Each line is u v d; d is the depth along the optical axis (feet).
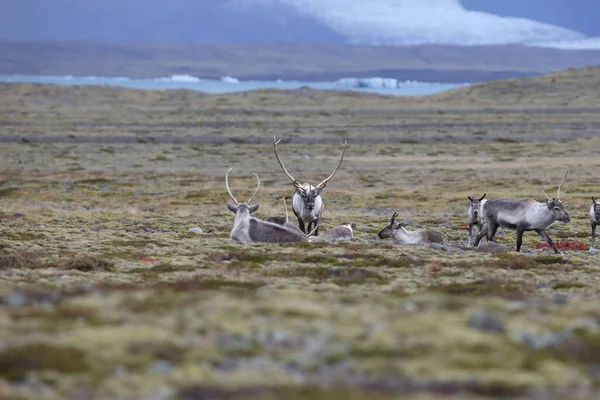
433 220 473.67
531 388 97.40
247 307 143.13
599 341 121.08
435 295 179.01
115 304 146.61
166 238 337.31
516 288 203.72
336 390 93.71
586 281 223.71
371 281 217.56
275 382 97.50
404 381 98.94
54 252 278.26
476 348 114.21
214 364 106.73
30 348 108.78
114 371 102.32
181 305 145.59
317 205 340.39
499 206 302.45
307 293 179.52
